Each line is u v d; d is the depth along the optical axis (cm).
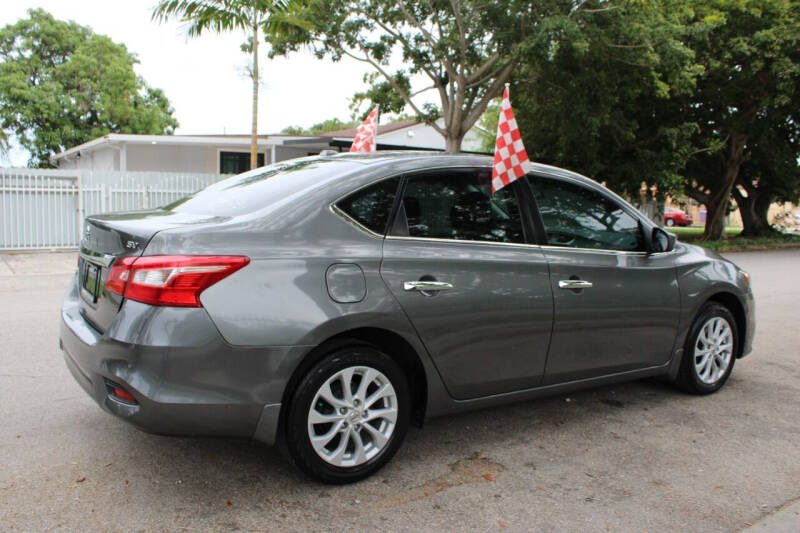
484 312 338
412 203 332
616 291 395
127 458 335
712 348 466
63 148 3278
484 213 355
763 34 1803
